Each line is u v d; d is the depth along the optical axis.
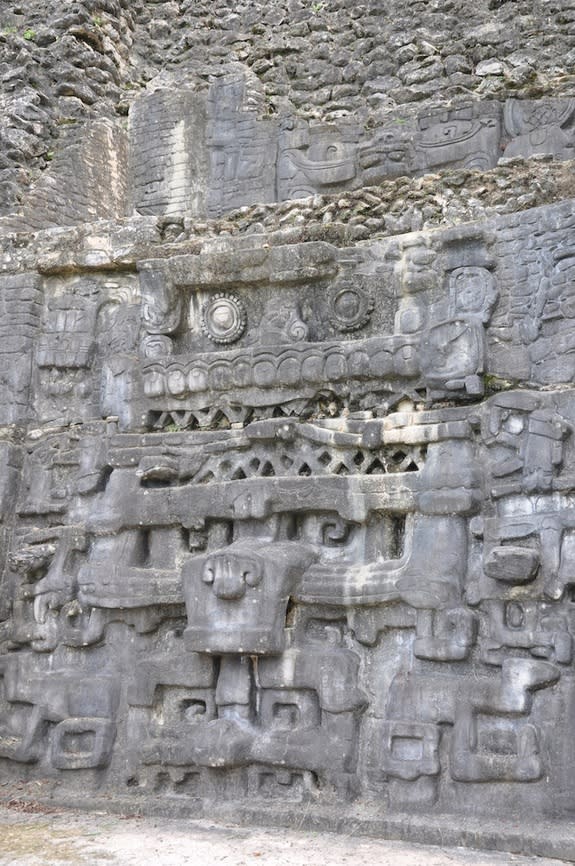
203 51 13.98
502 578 8.31
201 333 10.37
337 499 9.20
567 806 7.82
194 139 13.05
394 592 8.73
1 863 7.59
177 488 9.84
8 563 10.52
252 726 9.03
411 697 8.51
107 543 10.04
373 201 10.05
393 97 12.78
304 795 8.73
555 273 8.84
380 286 9.68
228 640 8.95
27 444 10.84
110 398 10.51
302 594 9.05
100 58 13.51
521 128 11.70
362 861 7.58
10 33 13.57
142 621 9.70
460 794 8.20
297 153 12.61
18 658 10.17
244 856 7.73
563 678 8.06
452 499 8.71
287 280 9.88
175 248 10.55
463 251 9.32
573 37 12.42
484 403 8.89
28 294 11.01
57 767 9.59
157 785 9.30
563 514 8.31
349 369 9.46
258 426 9.66
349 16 13.54
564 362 8.66
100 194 12.85
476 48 12.71
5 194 12.17
